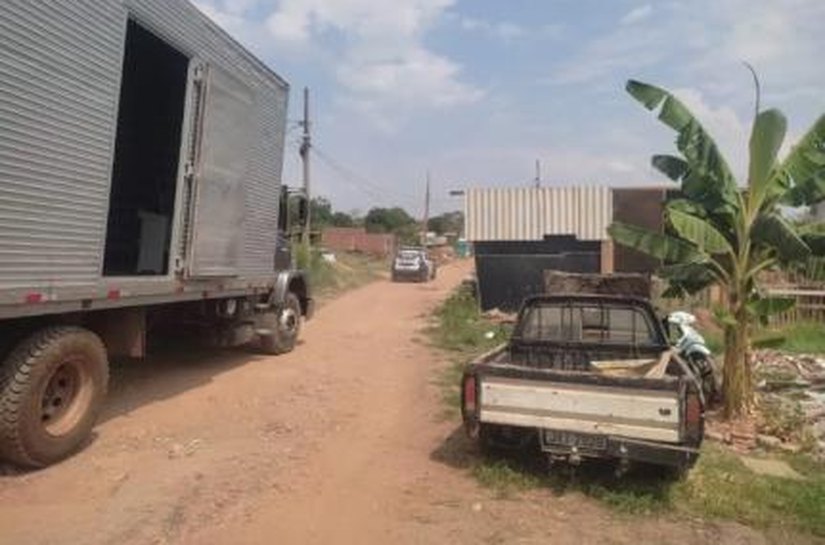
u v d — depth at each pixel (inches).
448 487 269.4
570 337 339.0
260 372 472.1
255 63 438.6
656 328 331.9
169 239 378.6
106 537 207.9
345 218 3833.7
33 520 218.2
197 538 215.9
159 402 375.9
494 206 906.7
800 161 379.2
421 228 3752.5
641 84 413.1
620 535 232.2
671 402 254.1
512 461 294.2
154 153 426.6
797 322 748.0
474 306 907.4
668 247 404.5
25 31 239.9
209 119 378.0
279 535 222.2
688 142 399.2
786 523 251.1
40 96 248.8
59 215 263.6
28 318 275.4
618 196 888.3
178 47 342.6
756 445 353.7
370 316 871.1
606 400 261.4
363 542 220.4
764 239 377.1
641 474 285.6
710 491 271.0
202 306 454.3
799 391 477.7
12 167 237.9
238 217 428.8
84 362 284.7
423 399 413.7
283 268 563.8
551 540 226.1
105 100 286.2
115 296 307.0
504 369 275.9
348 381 458.0
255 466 280.1
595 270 887.1
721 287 407.5
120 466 271.3
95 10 276.1
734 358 392.5
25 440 256.5
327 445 316.5
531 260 892.6
